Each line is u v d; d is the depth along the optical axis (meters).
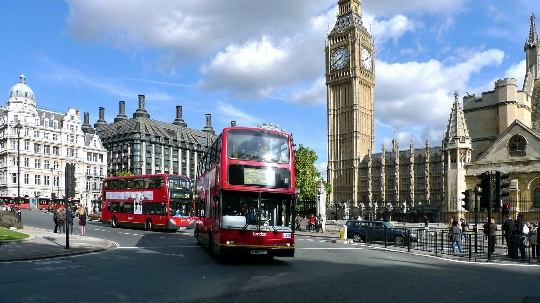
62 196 110.44
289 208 20.30
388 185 126.75
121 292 13.22
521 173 39.66
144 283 14.77
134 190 45.66
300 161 83.75
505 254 26.20
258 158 20.38
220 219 19.64
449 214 43.19
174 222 41.28
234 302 11.87
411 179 119.62
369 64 143.62
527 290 14.12
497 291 13.88
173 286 14.23
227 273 17.19
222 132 20.66
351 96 138.38
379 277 16.45
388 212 81.69
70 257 22.19
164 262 20.55
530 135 39.62
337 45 142.12
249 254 19.44
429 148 119.81
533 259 23.59
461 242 30.80
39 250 23.67
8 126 103.62
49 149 110.56
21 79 119.31
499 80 53.69
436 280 15.99
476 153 54.84
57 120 115.00
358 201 132.88
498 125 53.38
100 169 124.44
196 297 12.51
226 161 20.02
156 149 140.38
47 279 15.48
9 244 26.75
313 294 12.99
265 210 20.02
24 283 14.67
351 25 139.88
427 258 24.20
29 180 104.69
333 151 141.38
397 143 126.00
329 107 143.50
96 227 47.69
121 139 136.38
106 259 21.53
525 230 28.47
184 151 151.75
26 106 107.12
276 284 14.70
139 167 133.62
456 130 43.53
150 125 141.62
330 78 143.38
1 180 103.12
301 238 40.25
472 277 16.92
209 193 23.91
